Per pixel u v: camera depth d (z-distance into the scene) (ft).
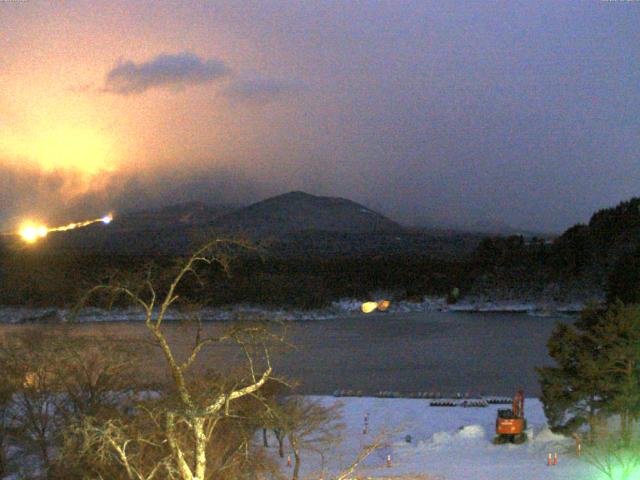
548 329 557.33
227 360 232.73
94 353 128.98
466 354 399.44
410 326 588.09
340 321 632.38
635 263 428.15
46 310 531.50
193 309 104.37
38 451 124.36
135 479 77.36
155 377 158.51
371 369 341.41
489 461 154.61
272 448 163.63
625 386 147.54
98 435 69.36
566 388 161.27
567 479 134.10
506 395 269.44
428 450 169.27
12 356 126.00
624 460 136.67
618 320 152.66
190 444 76.84
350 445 176.14
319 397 245.04
